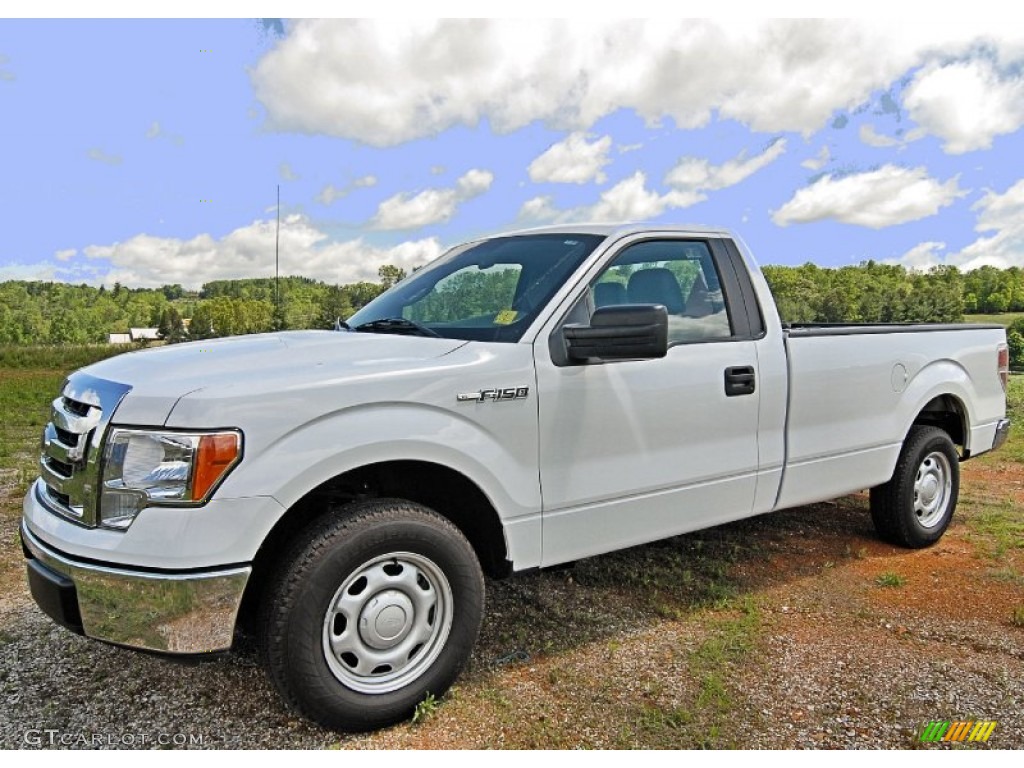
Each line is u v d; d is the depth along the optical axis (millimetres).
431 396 2850
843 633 3611
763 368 3910
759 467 3926
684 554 4680
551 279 3422
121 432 2518
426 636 2877
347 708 2650
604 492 3336
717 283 3945
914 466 4754
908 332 4762
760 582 4273
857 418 4414
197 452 2434
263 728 2777
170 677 3139
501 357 3066
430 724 2809
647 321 2904
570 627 3648
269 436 2527
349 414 2688
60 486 2717
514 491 3062
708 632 3598
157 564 2402
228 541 2439
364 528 2664
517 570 3129
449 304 3670
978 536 5152
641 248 3701
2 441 8750
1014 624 3723
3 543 4797
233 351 3025
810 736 2744
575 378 3236
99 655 3334
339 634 2697
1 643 3441
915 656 3375
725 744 2686
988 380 5293
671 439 3553
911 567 4543
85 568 2477
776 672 3215
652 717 2844
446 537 2852
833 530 5266
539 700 2977
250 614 2852
